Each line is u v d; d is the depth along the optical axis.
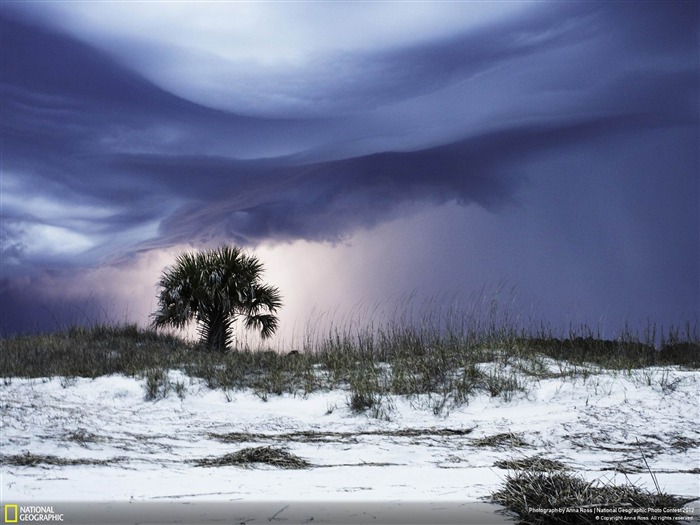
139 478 6.45
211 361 15.03
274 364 14.29
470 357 13.55
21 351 16.44
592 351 14.30
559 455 8.62
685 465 8.16
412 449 8.73
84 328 20.31
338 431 10.13
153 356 15.70
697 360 13.73
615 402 10.88
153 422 10.38
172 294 19.27
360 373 13.12
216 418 10.90
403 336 14.90
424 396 11.88
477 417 10.95
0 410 9.91
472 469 7.40
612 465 7.99
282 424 10.62
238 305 19.25
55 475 6.54
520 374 12.62
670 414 10.31
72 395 11.91
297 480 6.52
